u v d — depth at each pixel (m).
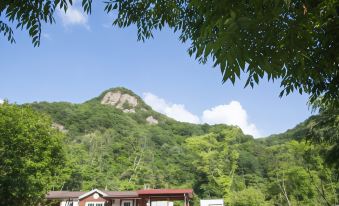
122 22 4.94
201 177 71.00
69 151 67.62
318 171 43.09
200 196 67.25
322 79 3.90
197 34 5.23
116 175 71.75
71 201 32.59
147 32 5.09
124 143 92.56
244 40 2.37
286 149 54.09
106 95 181.25
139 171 73.06
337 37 3.33
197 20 5.16
